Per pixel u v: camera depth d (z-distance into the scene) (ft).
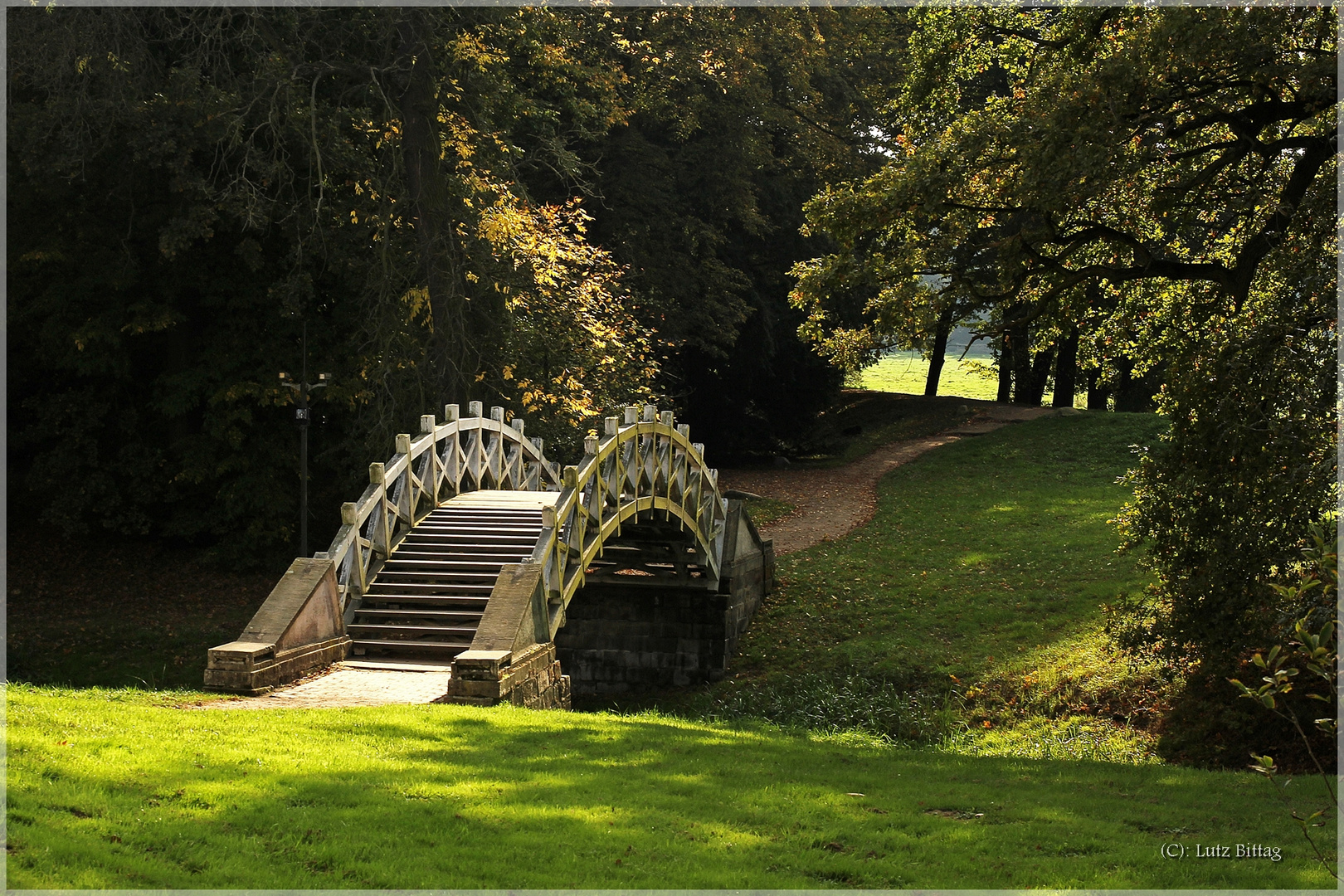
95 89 70.59
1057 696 56.90
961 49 56.49
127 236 71.92
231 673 36.32
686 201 116.67
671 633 71.20
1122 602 53.83
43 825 17.34
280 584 41.39
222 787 21.11
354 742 27.17
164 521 84.53
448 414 58.34
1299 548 37.24
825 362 129.80
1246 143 45.70
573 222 81.66
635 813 22.15
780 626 75.41
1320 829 24.16
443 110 75.56
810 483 117.29
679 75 104.94
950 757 35.09
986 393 202.18
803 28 105.91
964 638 68.08
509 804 22.11
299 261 69.56
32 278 74.43
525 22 79.56
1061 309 55.31
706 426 131.64
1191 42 40.24
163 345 82.58
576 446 83.66
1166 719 50.60
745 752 31.99
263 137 74.69
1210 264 46.34
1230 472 39.42
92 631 71.05
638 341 90.68
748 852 20.03
